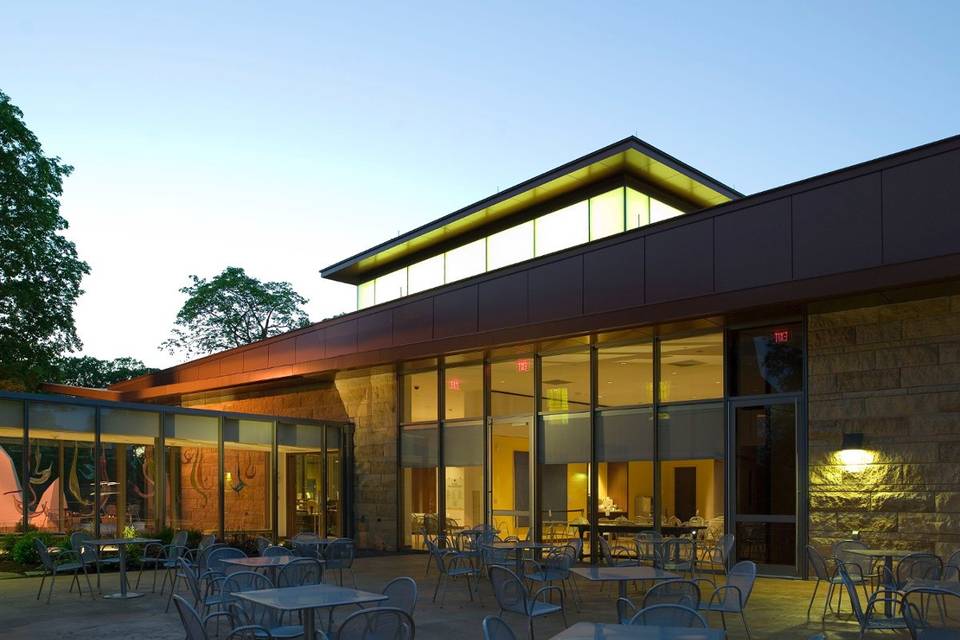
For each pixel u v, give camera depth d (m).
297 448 20.42
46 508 15.38
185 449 17.84
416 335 19.39
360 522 21.31
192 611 5.70
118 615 10.40
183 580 13.59
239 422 19.05
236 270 48.72
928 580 8.45
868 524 12.88
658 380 15.84
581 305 16.06
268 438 19.67
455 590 12.74
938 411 12.38
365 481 21.36
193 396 27.19
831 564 13.12
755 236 13.62
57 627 9.60
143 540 12.45
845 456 13.25
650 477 15.91
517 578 8.09
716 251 14.11
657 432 15.72
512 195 20.91
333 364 21.25
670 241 14.80
